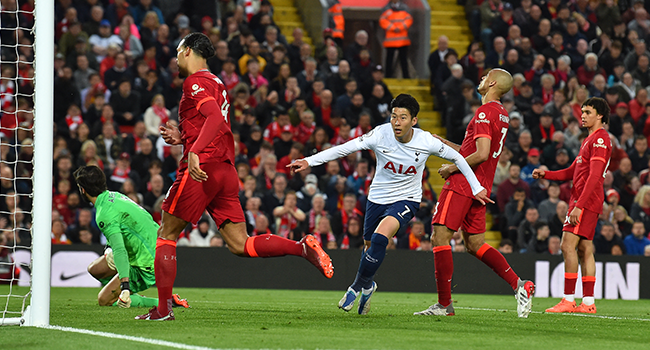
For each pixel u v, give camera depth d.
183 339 11.05
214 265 29.84
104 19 38.41
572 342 11.94
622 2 46.03
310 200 33.78
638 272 30.00
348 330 12.67
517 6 44.62
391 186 15.41
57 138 33.31
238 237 14.16
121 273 16.47
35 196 13.35
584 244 20.22
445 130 40.47
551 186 34.72
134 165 33.66
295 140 36.69
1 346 10.41
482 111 15.99
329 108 37.72
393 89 42.78
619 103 39.75
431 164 38.97
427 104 41.97
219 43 37.75
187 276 29.78
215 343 10.62
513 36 41.50
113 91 35.72
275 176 34.03
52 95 13.44
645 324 16.28
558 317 17.50
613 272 29.95
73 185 32.88
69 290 26.50
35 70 13.46
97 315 15.49
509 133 37.16
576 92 40.38
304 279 29.97
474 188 15.26
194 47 13.56
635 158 38.50
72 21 37.53
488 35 42.28
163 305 13.80
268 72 39.31
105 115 34.53
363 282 15.43
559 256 30.20
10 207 32.22
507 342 11.55
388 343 10.96
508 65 40.31
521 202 34.25
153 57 37.19
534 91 40.50
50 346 10.38
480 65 40.69
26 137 34.47
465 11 46.81
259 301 22.52
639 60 43.66
